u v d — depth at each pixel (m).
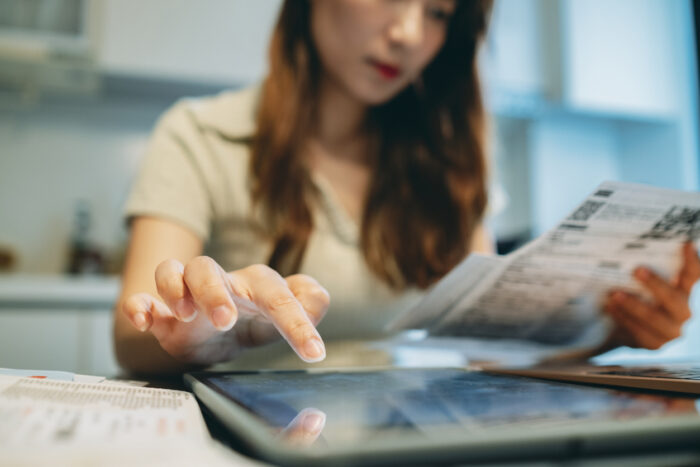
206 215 0.79
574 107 2.30
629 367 0.45
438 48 0.84
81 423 0.20
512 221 2.55
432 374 0.42
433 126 0.93
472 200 0.93
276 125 0.81
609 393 0.29
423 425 0.19
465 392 0.29
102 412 0.23
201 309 0.34
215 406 0.25
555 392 0.29
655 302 0.61
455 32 0.90
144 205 0.72
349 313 0.84
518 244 2.20
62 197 2.08
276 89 0.83
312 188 0.83
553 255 0.48
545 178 2.48
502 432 0.17
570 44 2.27
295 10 0.83
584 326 0.63
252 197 0.80
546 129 2.51
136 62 1.91
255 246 0.83
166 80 1.99
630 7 2.38
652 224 0.48
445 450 0.16
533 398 0.27
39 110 2.08
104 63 1.87
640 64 2.38
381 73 0.78
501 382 0.35
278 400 0.25
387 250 0.85
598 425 0.18
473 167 0.94
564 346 0.67
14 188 2.04
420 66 0.83
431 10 0.79
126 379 0.46
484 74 0.96
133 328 0.52
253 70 2.02
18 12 1.78
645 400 0.26
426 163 0.91
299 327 0.34
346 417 0.21
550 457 0.17
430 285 0.88
